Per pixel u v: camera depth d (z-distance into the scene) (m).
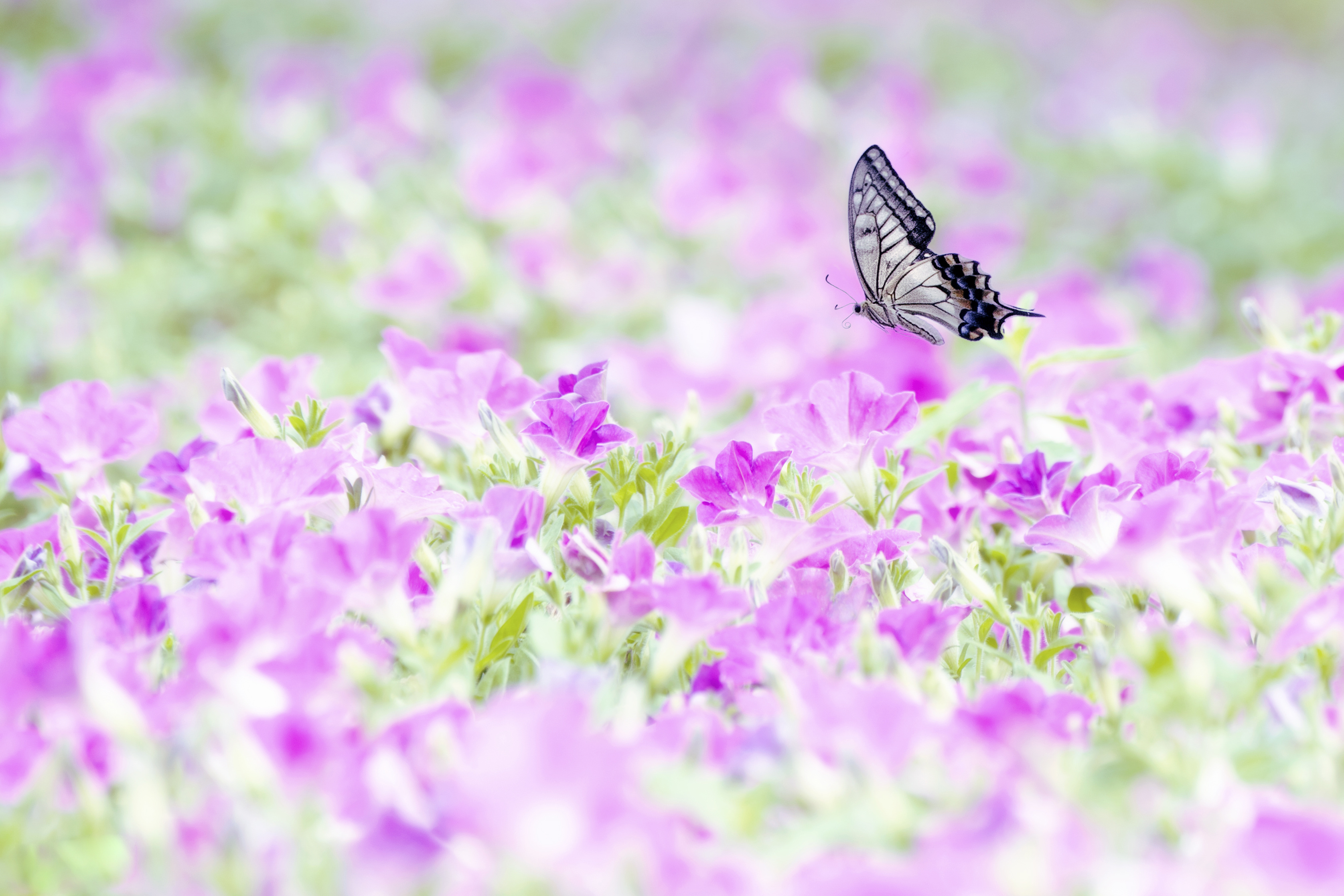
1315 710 2.28
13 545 2.44
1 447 2.51
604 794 2.18
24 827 2.28
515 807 2.18
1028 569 2.48
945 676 2.33
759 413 2.55
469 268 3.42
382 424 2.51
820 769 2.24
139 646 2.32
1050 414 2.53
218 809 2.25
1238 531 2.41
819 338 3.03
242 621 2.27
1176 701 2.28
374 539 2.30
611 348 2.94
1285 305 3.62
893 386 2.77
